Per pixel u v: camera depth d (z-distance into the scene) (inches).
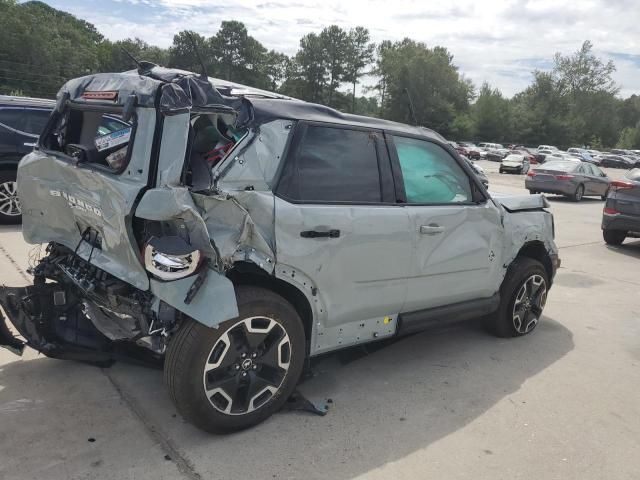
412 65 3435.0
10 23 3289.9
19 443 115.6
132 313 121.1
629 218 381.4
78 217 127.3
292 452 118.8
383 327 150.2
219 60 4173.2
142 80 114.3
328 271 130.2
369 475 113.1
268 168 122.6
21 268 231.9
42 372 148.0
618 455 126.8
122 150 117.3
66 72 3565.5
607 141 4197.8
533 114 3671.3
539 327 213.5
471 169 172.7
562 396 154.7
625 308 247.6
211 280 109.7
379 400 145.4
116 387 142.3
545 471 118.9
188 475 108.7
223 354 116.1
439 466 118.0
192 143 115.2
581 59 3961.6
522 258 194.5
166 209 104.4
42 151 137.2
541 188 784.9
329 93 4276.6
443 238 156.9
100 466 109.7
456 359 176.2
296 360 128.9
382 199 143.8
